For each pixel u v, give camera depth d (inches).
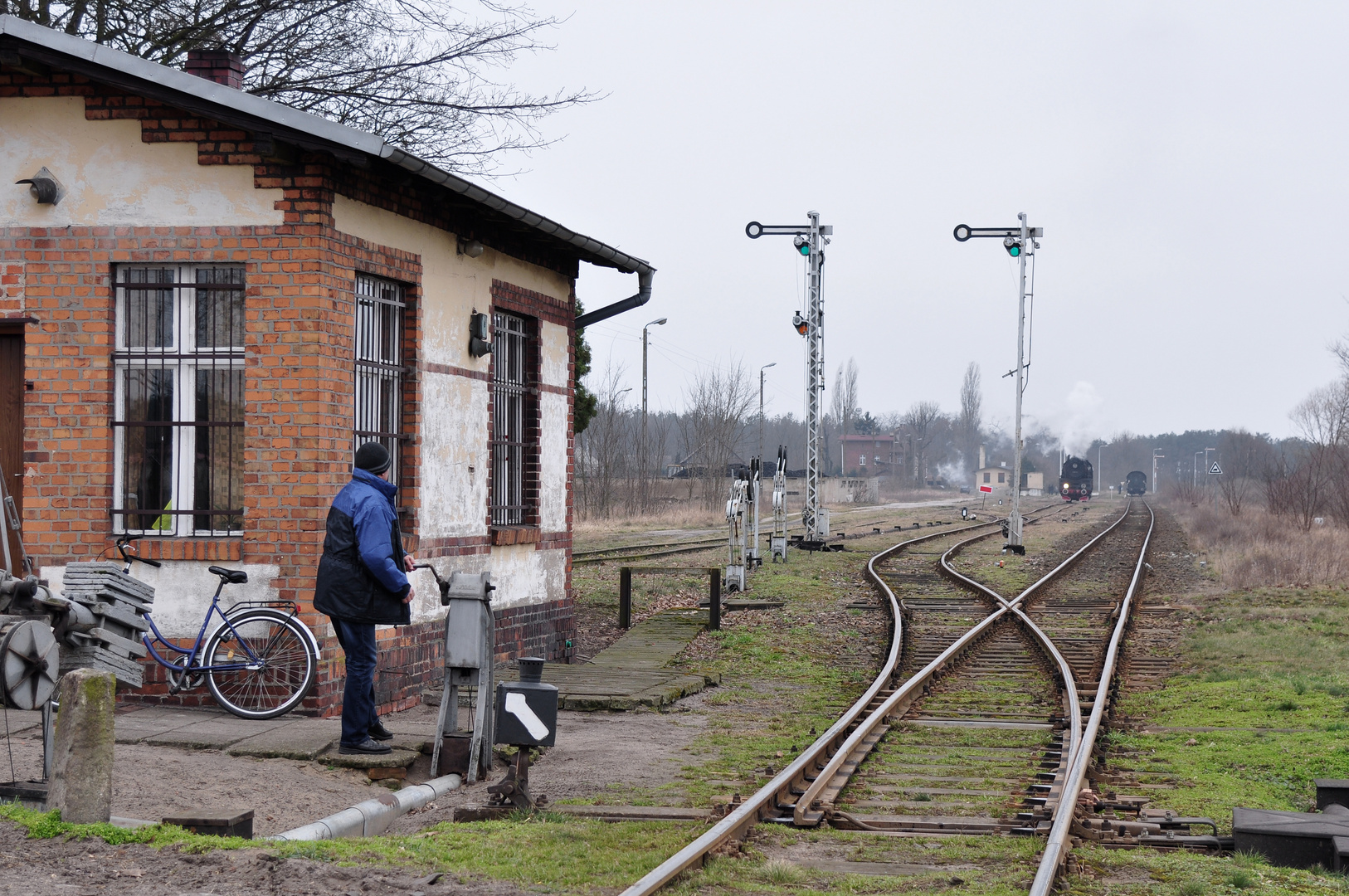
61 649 266.7
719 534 1592.0
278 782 304.8
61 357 397.7
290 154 386.6
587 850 251.3
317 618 384.8
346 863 230.1
